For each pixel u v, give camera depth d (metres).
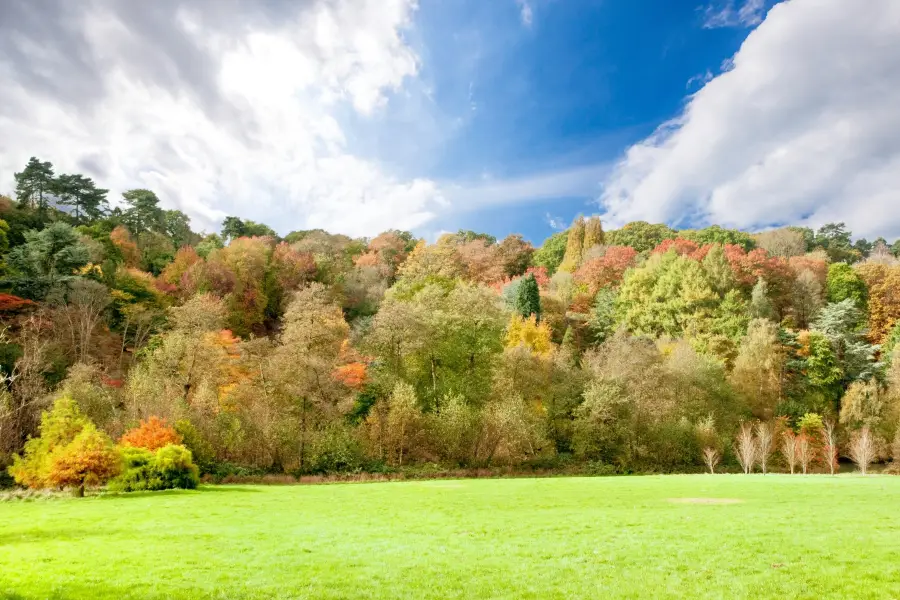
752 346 58.94
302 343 45.84
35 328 45.28
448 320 55.09
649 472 45.84
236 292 71.81
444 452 43.25
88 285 53.97
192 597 9.88
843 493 24.41
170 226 98.44
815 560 11.69
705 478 35.59
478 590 10.27
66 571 11.35
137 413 36.84
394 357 51.72
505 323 62.34
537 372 51.34
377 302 83.19
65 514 19.67
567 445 50.03
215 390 46.66
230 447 38.06
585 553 12.97
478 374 53.59
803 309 74.06
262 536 15.39
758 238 106.69
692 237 105.19
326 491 28.31
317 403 42.31
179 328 52.00
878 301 71.62
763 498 23.02
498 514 19.53
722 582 10.40
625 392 49.34
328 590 10.27
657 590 10.09
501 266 97.38
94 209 85.06
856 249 115.56
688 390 53.56
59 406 28.52
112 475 26.64
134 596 9.85
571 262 100.19
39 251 55.44
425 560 12.52
